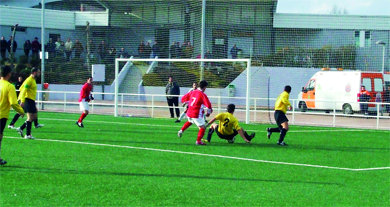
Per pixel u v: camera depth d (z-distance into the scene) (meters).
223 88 26.88
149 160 11.28
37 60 33.56
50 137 14.98
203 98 13.98
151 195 8.11
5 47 34.12
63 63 33.38
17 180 8.98
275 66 30.20
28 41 34.12
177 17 29.22
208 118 23.78
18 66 32.84
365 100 27.08
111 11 32.12
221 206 7.53
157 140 14.77
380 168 10.89
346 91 28.31
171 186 8.73
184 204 7.61
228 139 14.51
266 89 26.66
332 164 11.30
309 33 30.27
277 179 9.50
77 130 17.11
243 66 27.00
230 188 8.67
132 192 8.28
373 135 17.69
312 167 10.87
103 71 26.56
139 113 26.52
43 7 27.78
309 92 29.97
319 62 30.41
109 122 20.67
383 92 28.06
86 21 34.16
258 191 8.50
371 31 30.55
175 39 29.44
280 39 29.78
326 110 29.42
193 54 28.42
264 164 11.09
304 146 14.24
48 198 7.83
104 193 8.19
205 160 11.44
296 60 30.48
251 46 29.08
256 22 28.73
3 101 10.31
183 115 21.03
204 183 9.02
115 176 9.48
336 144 14.86
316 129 19.77
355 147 14.25
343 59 30.45
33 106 14.45
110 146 13.30
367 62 30.53
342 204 7.78
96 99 32.06
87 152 12.22
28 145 13.16
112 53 32.38
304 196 8.23
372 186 9.08
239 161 11.40
